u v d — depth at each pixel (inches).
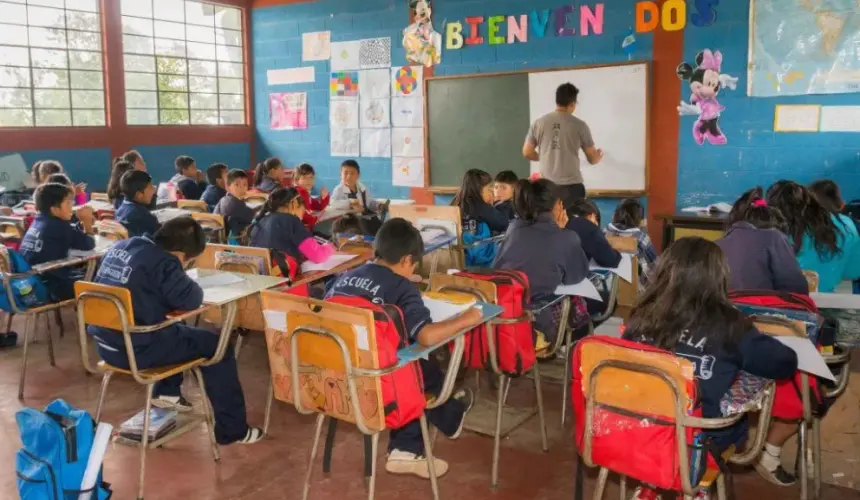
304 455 116.6
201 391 112.7
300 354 85.4
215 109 327.9
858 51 203.3
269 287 113.9
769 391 79.5
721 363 74.4
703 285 75.1
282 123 330.0
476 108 274.5
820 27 207.5
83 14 278.4
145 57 299.4
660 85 236.1
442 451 117.3
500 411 105.7
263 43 330.6
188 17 312.7
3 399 139.6
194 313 105.7
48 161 231.9
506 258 119.2
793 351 74.8
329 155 319.3
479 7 268.8
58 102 273.9
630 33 238.7
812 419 94.3
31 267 145.5
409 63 289.7
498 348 103.9
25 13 261.7
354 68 305.0
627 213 164.9
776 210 113.9
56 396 141.3
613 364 71.2
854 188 209.6
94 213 204.2
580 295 117.4
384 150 303.0
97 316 102.8
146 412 103.7
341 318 80.7
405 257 92.8
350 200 219.1
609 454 73.7
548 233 117.3
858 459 101.5
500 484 106.6
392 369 80.7
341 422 129.4
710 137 229.6
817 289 113.9
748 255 104.0
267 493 104.7
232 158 332.2
